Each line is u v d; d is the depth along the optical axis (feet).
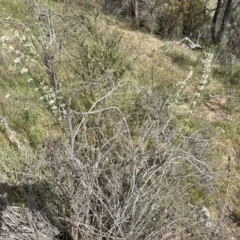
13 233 7.63
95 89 11.36
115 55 12.97
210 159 12.33
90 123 10.66
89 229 7.36
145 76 16.71
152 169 8.14
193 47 29.86
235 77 20.53
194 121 14.21
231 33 44.42
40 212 7.95
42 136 10.78
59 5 16.96
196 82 18.70
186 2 39.19
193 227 9.34
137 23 36.55
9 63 12.51
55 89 9.53
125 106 11.44
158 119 8.79
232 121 16.01
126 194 8.18
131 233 7.60
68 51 12.67
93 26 14.56
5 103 11.53
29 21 11.69
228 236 10.00
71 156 7.03
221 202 11.16
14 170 9.11
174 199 9.12
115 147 8.87
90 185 7.46
